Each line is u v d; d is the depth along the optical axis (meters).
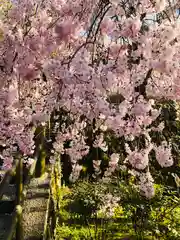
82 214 4.75
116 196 4.32
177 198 4.24
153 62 2.08
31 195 3.75
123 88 2.31
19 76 2.31
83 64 1.95
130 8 2.44
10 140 2.95
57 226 4.46
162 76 2.42
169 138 6.10
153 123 4.80
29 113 2.70
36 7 2.55
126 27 2.11
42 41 2.22
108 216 4.18
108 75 2.01
